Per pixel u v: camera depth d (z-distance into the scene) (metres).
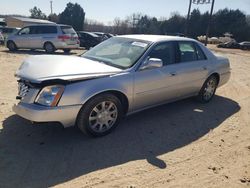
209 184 3.35
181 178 3.42
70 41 16.97
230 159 3.97
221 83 6.79
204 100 6.47
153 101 5.01
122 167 3.56
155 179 3.36
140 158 3.81
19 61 12.13
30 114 3.67
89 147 3.99
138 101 4.68
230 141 4.56
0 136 4.11
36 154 3.71
